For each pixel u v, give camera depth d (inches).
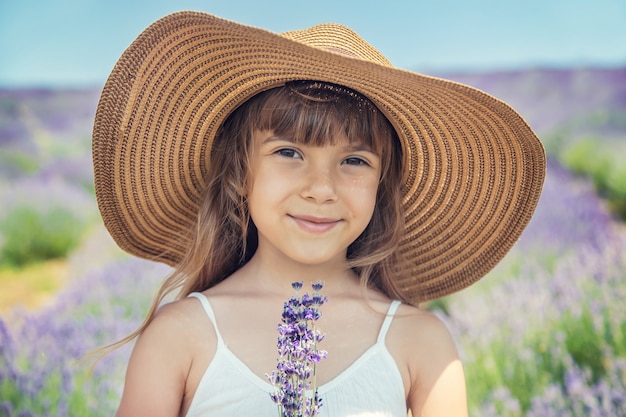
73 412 134.4
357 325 82.9
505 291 160.4
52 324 152.6
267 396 76.2
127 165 83.4
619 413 129.4
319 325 82.3
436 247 93.0
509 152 85.5
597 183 203.2
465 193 89.1
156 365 77.5
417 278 94.8
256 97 81.5
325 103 78.7
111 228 87.1
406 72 70.2
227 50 77.6
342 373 79.4
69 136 225.3
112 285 170.7
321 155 78.6
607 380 136.9
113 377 141.2
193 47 77.8
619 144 208.4
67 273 194.5
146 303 169.5
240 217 86.1
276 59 75.9
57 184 218.8
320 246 77.6
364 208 79.3
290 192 77.5
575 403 132.3
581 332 147.4
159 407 76.5
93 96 227.8
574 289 154.4
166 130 83.4
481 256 92.4
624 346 144.0
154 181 85.6
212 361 77.9
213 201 86.0
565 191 194.7
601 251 169.5
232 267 89.9
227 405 76.2
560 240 176.6
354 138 79.4
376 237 89.7
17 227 206.7
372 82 76.0
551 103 216.5
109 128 80.7
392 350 81.9
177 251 92.6
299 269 83.2
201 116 83.6
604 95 214.5
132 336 85.1
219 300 81.7
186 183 87.6
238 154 83.4
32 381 136.1
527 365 142.3
